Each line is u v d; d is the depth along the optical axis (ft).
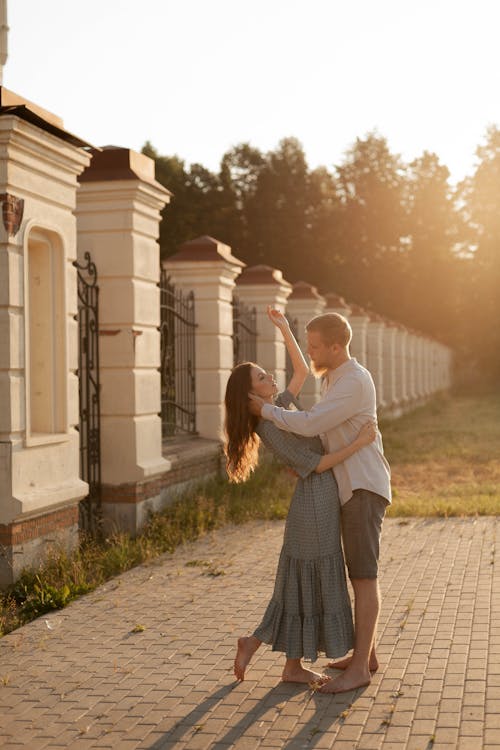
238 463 16.28
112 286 30.91
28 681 16.69
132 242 30.81
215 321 42.32
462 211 225.56
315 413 15.25
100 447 30.66
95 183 30.66
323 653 17.84
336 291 179.01
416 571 24.52
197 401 42.52
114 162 30.86
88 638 19.29
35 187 24.25
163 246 158.81
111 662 17.62
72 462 26.20
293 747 13.35
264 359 53.67
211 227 168.04
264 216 174.29
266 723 14.28
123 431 30.71
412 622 19.44
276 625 15.71
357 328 86.63
